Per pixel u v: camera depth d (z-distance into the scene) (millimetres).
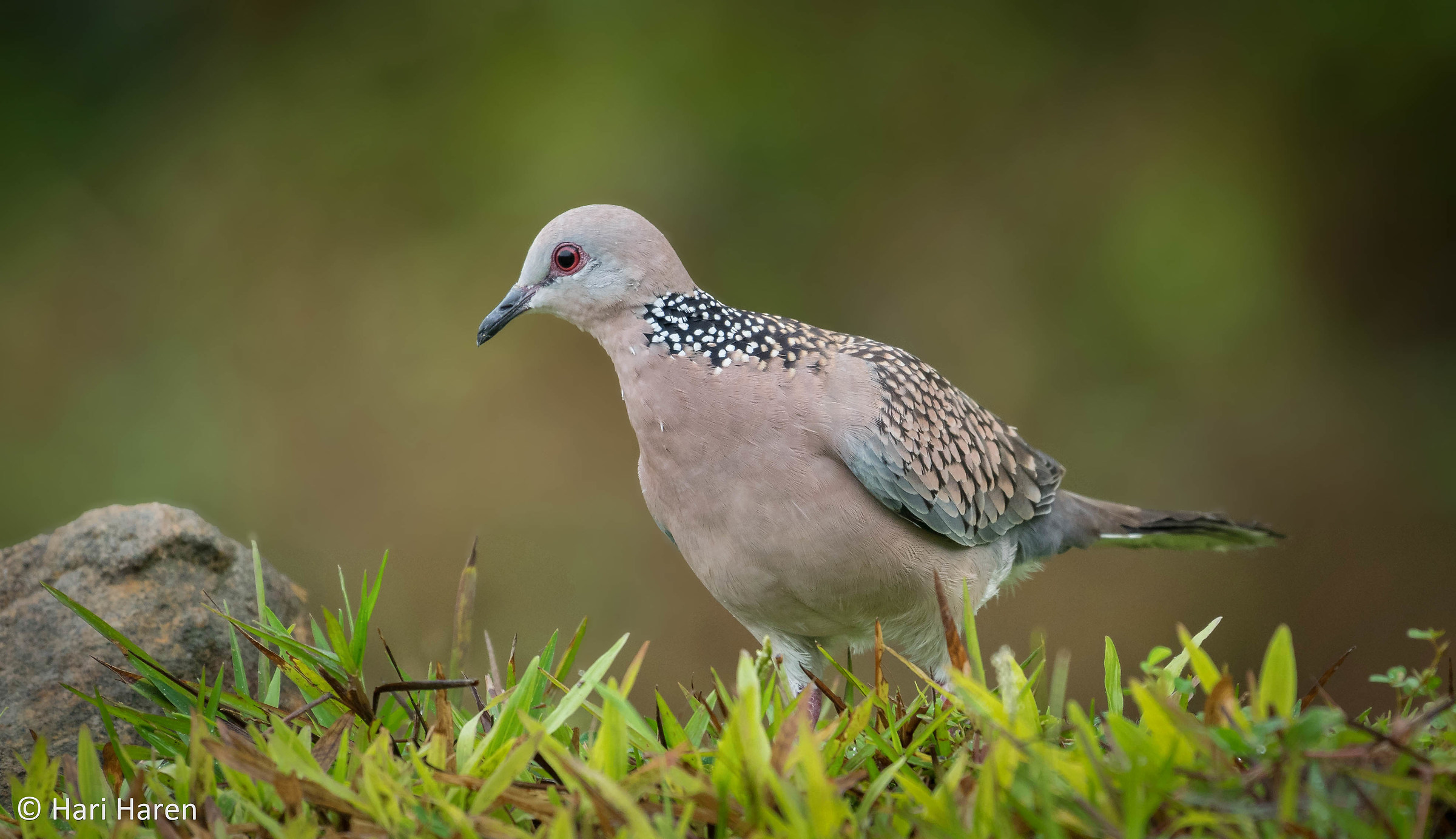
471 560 5688
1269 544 8227
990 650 12375
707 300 6254
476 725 4641
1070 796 3797
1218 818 3586
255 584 5809
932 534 6594
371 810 3967
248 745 4285
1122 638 12617
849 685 5320
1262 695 3934
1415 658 12445
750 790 3844
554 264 6297
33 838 4281
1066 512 7852
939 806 3730
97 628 4867
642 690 12102
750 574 6219
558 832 3660
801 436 6027
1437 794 3697
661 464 6223
